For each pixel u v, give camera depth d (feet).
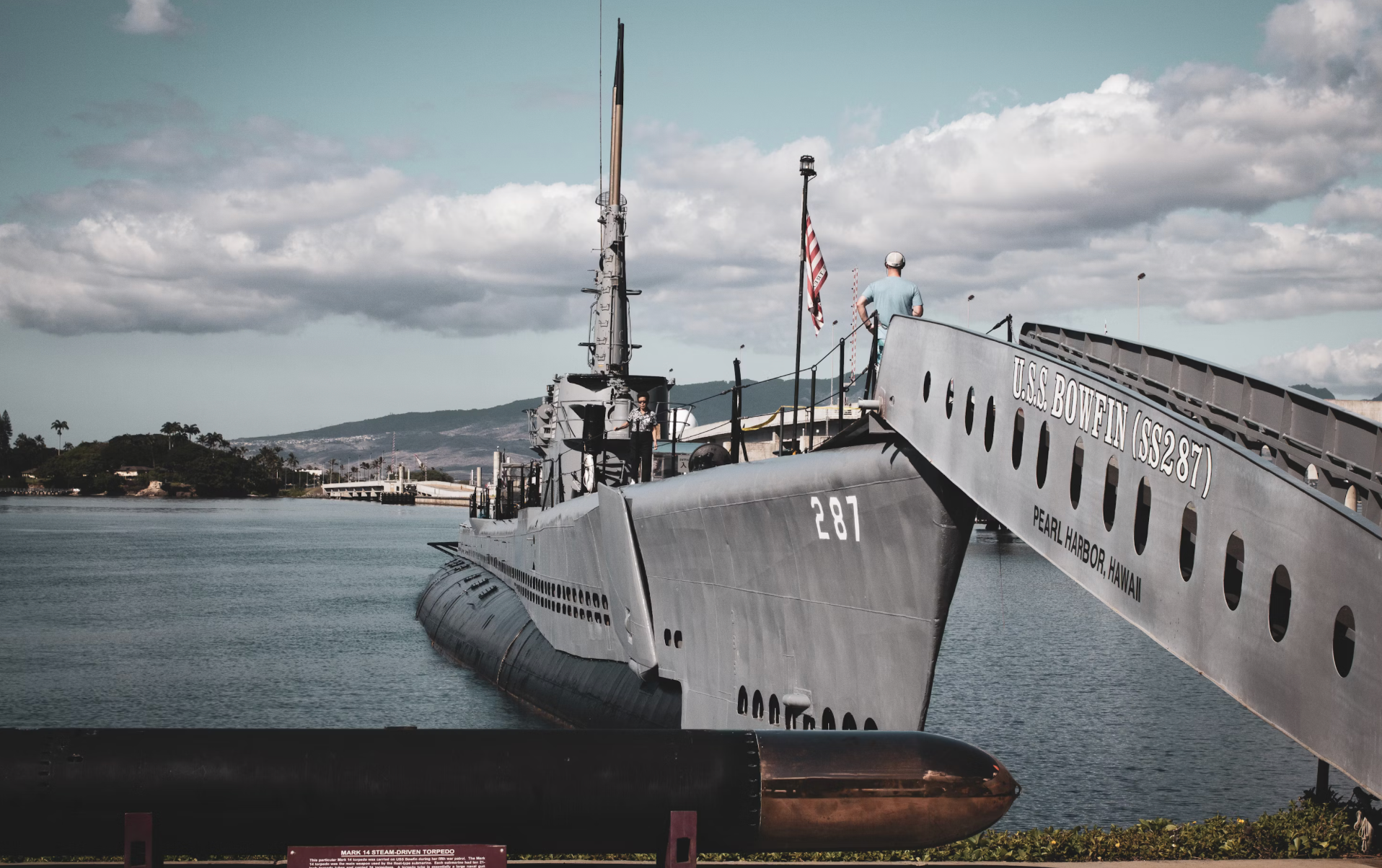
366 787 21.74
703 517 47.78
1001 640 130.82
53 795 21.39
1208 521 20.52
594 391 81.41
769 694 44.09
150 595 178.29
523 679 87.61
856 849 23.44
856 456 36.32
